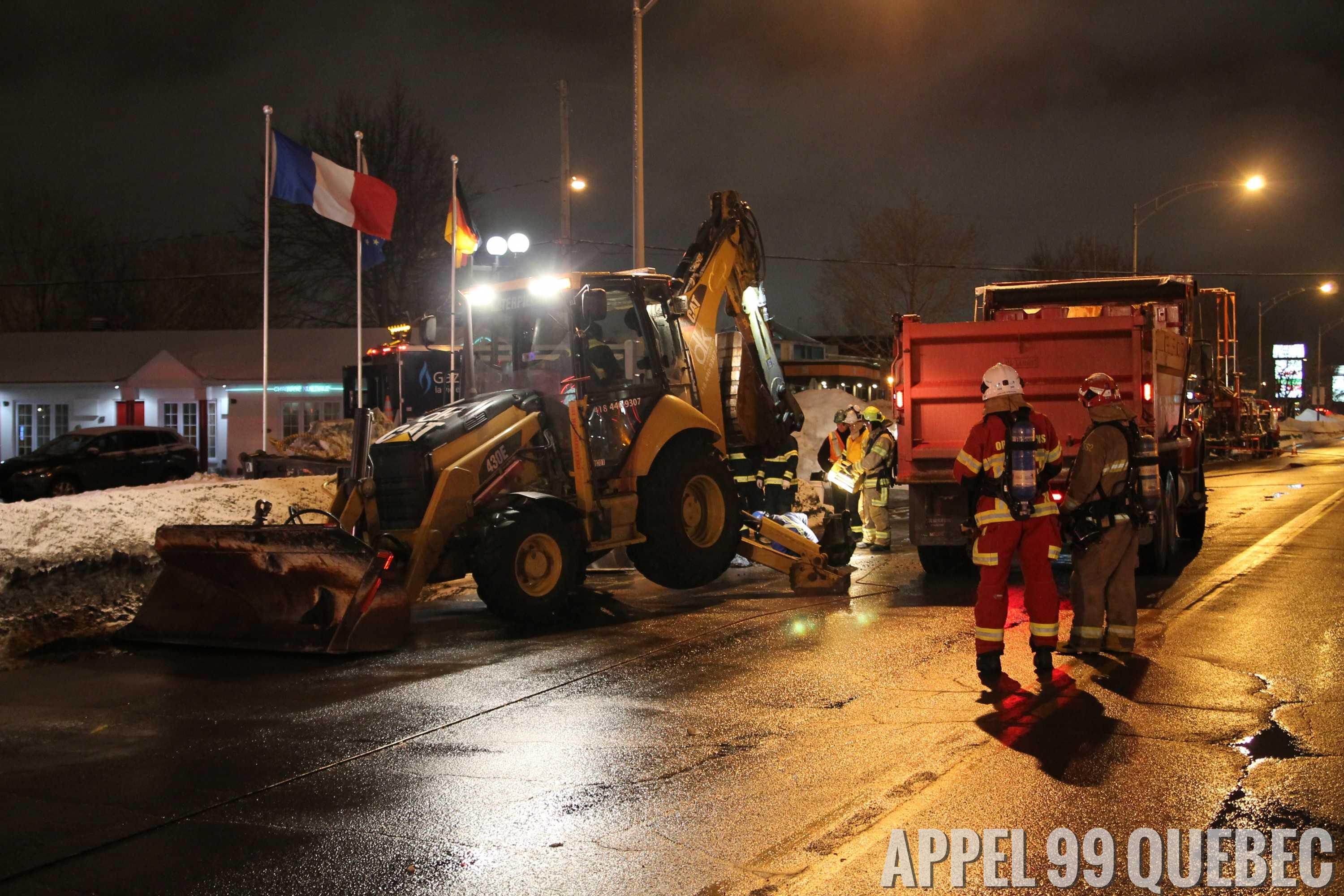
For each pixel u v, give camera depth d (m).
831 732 6.03
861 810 4.86
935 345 11.12
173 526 9.38
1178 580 11.17
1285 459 37.94
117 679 7.94
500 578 9.12
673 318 11.24
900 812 4.82
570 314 10.16
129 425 33.50
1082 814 4.77
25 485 23.62
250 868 4.46
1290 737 5.73
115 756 6.00
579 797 5.18
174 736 6.38
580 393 10.02
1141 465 7.68
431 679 7.62
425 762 5.77
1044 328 10.77
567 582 9.64
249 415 33.34
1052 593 7.18
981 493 7.21
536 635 9.13
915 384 11.20
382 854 4.58
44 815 5.10
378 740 6.19
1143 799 4.93
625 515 10.31
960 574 12.16
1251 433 38.47
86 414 34.44
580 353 10.12
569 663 7.97
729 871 4.30
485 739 6.14
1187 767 5.32
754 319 12.99
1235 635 8.31
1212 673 7.14
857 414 15.00
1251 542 14.30
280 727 6.52
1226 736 5.79
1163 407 11.31
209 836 4.81
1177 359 12.29
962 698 6.68
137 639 9.21
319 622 8.70
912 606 10.05
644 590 11.36
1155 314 11.27
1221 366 16.44
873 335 52.25
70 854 4.64
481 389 11.00
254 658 8.56
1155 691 6.73
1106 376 7.86
